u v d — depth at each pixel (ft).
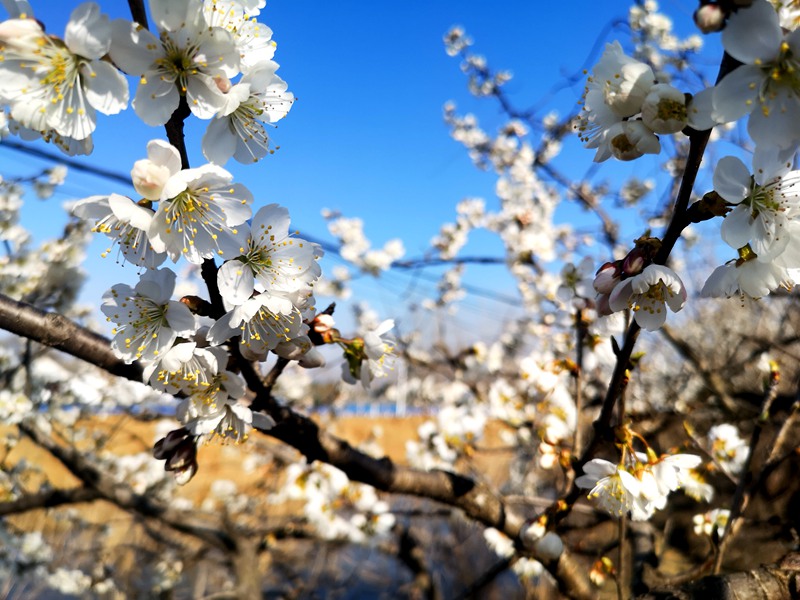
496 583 2.65
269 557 2.17
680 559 1.09
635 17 2.03
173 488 2.23
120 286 0.53
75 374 1.60
